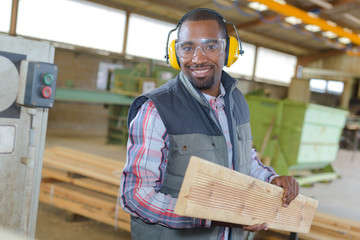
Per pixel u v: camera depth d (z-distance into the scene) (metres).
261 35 15.76
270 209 1.29
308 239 2.94
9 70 1.45
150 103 1.22
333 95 18.08
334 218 3.31
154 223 1.15
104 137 10.80
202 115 1.25
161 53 13.55
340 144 13.97
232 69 16.33
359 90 17.97
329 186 6.89
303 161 5.92
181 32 1.26
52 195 3.77
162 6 12.04
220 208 1.02
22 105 1.49
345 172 8.62
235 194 1.07
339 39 16.92
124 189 1.18
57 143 8.67
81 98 7.86
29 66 1.45
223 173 0.99
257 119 5.99
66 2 10.99
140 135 1.20
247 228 1.21
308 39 16.81
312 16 11.34
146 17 12.80
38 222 3.63
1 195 1.50
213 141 1.25
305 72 19.05
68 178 3.69
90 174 3.51
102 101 8.16
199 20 1.23
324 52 18.25
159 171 1.18
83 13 11.44
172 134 1.20
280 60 18.52
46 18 10.68
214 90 1.34
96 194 3.69
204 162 0.93
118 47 12.36
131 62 12.97
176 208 0.92
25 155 1.54
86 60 12.01
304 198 1.51
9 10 9.56
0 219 1.51
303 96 7.10
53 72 1.50
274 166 5.77
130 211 1.15
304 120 5.63
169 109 1.21
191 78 1.27
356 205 5.69
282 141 5.84
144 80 8.33
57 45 10.77
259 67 17.50
